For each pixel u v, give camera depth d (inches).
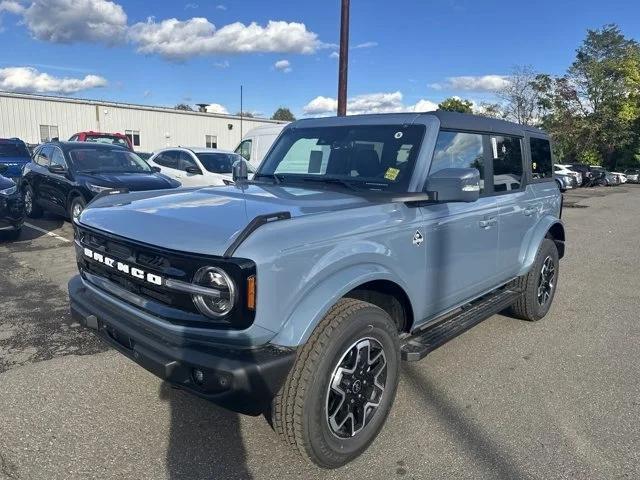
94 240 124.0
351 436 115.0
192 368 100.9
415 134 144.9
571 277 305.9
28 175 444.5
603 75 1763.0
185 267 100.6
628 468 117.1
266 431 128.8
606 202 919.0
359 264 115.6
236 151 597.6
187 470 113.3
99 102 1461.6
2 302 223.1
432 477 113.0
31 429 127.0
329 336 105.7
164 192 146.7
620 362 176.7
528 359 177.8
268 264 97.6
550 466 117.3
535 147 205.6
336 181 149.7
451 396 149.6
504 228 176.7
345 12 408.5
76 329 192.7
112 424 130.1
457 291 155.6
